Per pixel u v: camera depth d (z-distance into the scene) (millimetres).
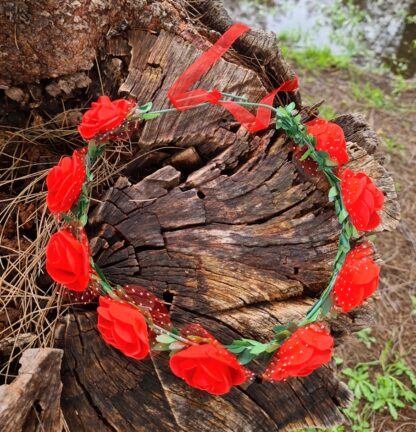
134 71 595
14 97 596
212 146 596
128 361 553
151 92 595
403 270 1108
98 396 549
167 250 569
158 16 591
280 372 523
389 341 995
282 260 575
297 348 521
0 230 605
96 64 594
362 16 1732
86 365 549
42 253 582
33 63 570
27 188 604
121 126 562
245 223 579
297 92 657
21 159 623
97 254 567
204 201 577
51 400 515
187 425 553
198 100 552
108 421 549
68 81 591
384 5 1777
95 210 575
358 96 1455
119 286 544
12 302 586
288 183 584
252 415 567
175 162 603
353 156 595
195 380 509
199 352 504
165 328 546
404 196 1238
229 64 596
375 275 536
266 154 590
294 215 582
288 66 647
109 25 582
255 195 582
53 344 549
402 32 1686
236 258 572
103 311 513
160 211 572
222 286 570
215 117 591
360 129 618
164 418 553
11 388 497
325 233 580
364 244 572
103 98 555
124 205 571
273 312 570
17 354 554
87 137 548
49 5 543
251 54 640
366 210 542
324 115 1351
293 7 1766
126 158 612
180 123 591
